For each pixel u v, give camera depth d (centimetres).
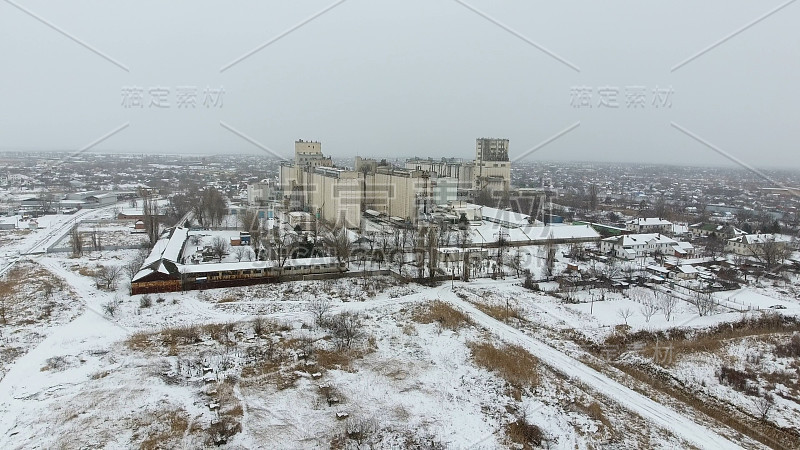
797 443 4228
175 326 6266
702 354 5806
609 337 6325
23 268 9094
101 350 5481
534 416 4434
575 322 6825
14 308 6788
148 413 4244
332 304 7300
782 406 4794
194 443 3869
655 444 4050
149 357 5338
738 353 5853
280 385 4838
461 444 4009
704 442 4084
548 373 5269
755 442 4153
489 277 9081
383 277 8881
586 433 4178
